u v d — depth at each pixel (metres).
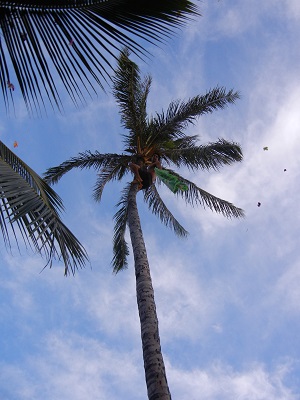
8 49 4.12
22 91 4.14
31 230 4.21
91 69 4.23
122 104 13.07
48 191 5.02
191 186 13.77
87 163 13.68
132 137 13.48
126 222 14.39
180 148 13.95
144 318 8.02
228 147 13.55
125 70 12.47
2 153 4.70
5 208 4.06
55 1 4.02
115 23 4.21
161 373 6.87
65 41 4.18
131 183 12.38
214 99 13.33
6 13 4.07
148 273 9.16
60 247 4.54
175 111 13.45
